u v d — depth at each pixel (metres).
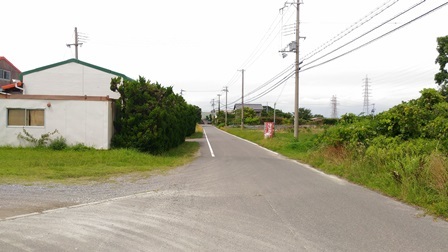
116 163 13.82
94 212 6.71
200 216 6.51
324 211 6.96
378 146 12.18
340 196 8.44
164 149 19.30
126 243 5.01
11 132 16.88
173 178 11.07
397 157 10.61
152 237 5.29
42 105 16.88
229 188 9.42
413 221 6.29
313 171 13.16
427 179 8.16
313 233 5.57
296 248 4.91
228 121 98.94
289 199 8.07
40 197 7.89
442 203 6.98
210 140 34.69
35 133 16.95
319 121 66.00
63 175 10.82
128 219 6.24
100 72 24.02
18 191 8.42
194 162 15.92
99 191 8.74
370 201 7.89
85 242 5.03
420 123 12.74
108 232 5.50
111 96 24.05
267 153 21.28
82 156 14.58
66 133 16.97
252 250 4.81
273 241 5.18
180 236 5.35
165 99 19.52
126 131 17.59
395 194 8.38
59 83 23.83
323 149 15.72
